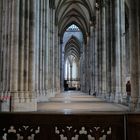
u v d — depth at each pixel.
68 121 4.61
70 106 22.66
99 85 39.84
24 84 18.59
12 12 18.31
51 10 43.06
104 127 4.61
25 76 18.72
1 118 4.61
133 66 16.75
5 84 18.08
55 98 37.25
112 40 29.09
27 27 19.11
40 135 4.60
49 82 37.47
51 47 42.41
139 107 15.84
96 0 42.31
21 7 18.81
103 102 28.88
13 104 17.33
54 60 48.88
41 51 30.16
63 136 4.84
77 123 4.62
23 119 4.61
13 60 18.03
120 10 28.73
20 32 18.69
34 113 4.63
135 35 16.80
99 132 4.60
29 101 18.36
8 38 18.31
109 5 30.81
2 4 18.64
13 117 4.60
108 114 4.60
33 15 19.55
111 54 29.23
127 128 4.55
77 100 32.50
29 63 19.19
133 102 16.34
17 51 18.23
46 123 4.61
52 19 43.59
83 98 37.44
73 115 4.60
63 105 23.80
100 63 39.69
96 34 44.09
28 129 4.61
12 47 18.14
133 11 16.88
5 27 18.48
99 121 4.61
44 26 31.27
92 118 4.62
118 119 4.61
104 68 37.94
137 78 16.58
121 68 28.39
